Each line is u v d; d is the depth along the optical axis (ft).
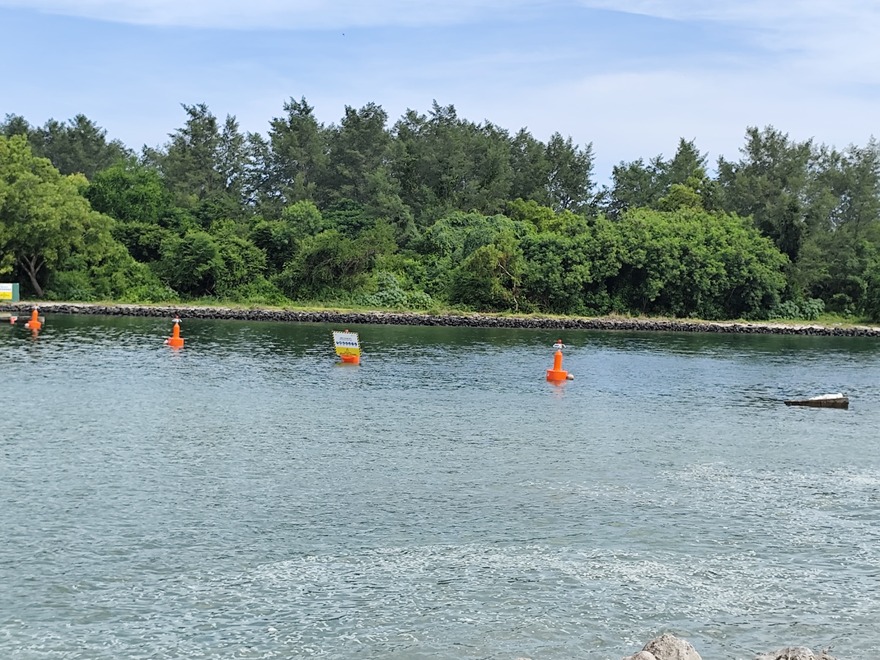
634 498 95.25
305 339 238.89
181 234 367.66
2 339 214.28
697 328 328.70
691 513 90.63
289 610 66.39
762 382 187.73
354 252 343.05
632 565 76.23
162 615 65.10
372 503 91.15
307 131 495.82
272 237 358.43
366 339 248.93
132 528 81.71
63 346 205.16
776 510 92.58
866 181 436.35
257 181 503.61
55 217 309.63
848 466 112.78
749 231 388.98
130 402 139.54
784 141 447.01
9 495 89.76
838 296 393.09
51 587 68.95
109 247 333.62
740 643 63.31
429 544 79.92
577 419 138.10
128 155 631.15
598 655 60.90
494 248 342.85
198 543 78.64
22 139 330.13
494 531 83.61
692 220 392.27
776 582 73.61
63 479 95.96
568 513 89.45
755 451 119.65
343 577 72.33
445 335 270.26
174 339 212.84
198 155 497.87
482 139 479.82
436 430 126.31
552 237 359.05
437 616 65.92
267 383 162.40
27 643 60.44
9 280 327.88
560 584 71.92
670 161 524.52
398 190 424.87
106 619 64.23
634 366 208.13
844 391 178.19
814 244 397.60
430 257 370.53
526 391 163.63
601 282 355.97
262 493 93.40
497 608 67.46
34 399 138.92
